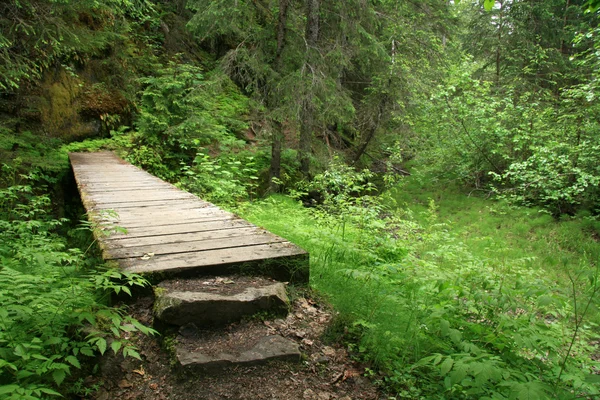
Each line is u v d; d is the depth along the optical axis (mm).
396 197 14281
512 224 11000
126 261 3074
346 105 11969
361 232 6008
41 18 7121
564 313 4352
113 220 4336
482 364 2033
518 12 16375
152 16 15117
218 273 3084
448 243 8281
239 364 2334
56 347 2211
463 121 13219
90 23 10906
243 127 12883
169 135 11164
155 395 2186
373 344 2637
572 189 10102
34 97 9398
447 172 15172
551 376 2668
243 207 8141
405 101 14281
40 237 4363
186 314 2553
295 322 2863
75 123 10328
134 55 13078
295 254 3299
